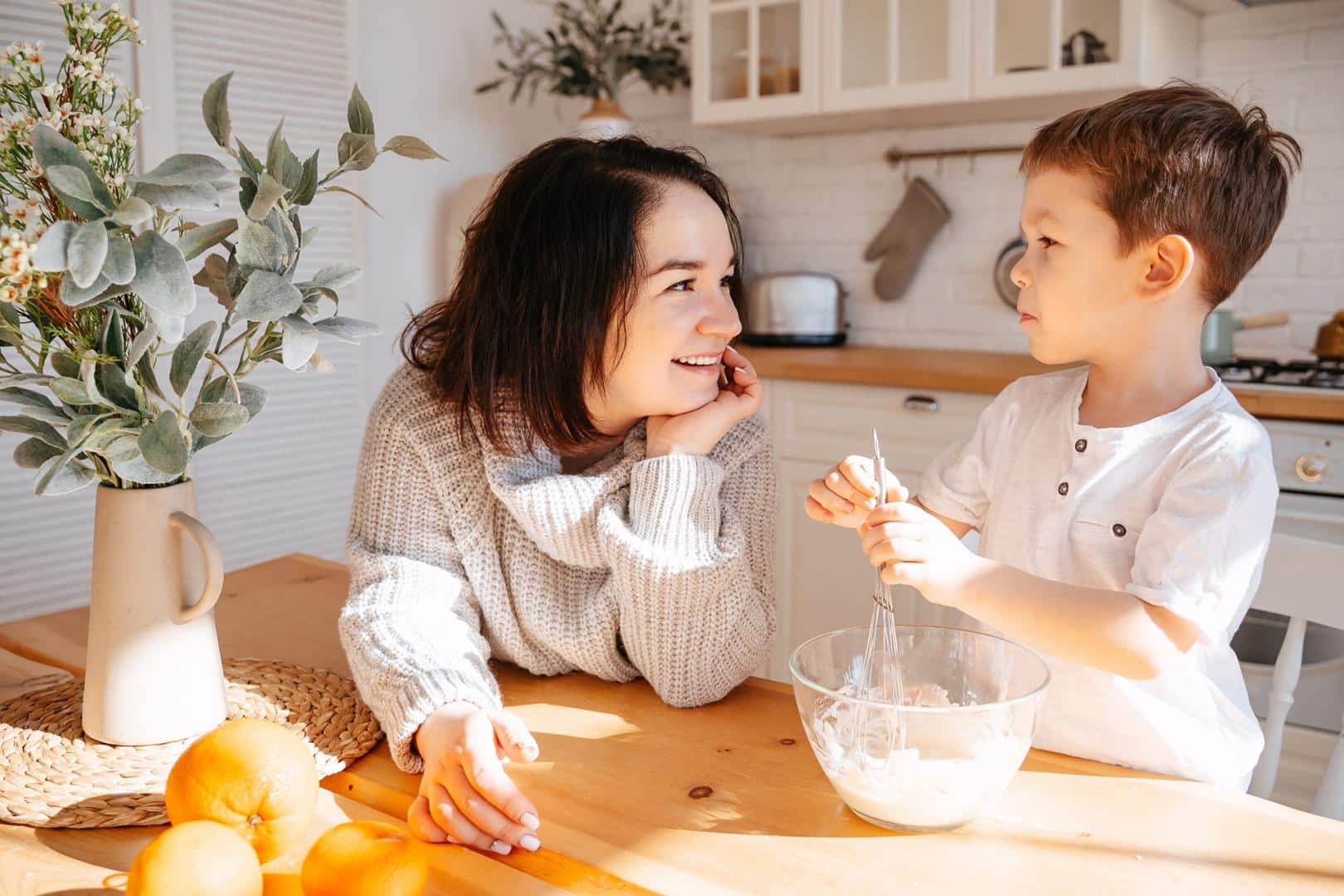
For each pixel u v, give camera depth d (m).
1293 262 2.45
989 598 0.76
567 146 0.95
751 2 2.81
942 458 1.12
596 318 0.89
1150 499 0.90
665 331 0.89
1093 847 0.65
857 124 2.94
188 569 0.76
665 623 0.87
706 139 3.40
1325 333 2.26
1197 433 0.87
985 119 2.81
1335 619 0.97
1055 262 0.90
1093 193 0.87
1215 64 2.51
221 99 0.71
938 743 0.64
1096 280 0.88
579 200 0.89
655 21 3.29
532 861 0.63
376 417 1.01
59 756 0.75
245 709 0.84
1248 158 0.87
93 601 0.76
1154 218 0.84
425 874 0.57
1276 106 2.44
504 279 0.93
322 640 1.05
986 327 2.92
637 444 0.97
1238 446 0.85
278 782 0.61
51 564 2.46
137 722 0.75
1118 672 0.76
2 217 0.64
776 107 2.80
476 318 0.94
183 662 0.76
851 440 2.50
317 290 0.72
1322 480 1.92
